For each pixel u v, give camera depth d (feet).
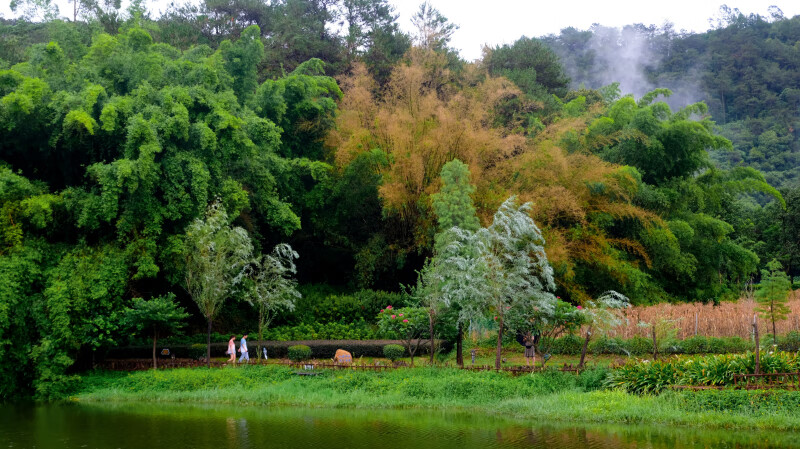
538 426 50.34
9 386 68.49
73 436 49.39
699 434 46.29
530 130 111.65
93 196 73.00
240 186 83.87
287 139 104.78
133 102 75.15
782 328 82.23
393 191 91.20
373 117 102.89
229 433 49.44
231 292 75.92
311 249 112.37
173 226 79.10
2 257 69.21
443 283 68.18
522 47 153.38
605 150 109.70
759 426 46.98
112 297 72.59
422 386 61.57
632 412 51.16
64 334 68.23
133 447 45.73
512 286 64.90
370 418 54.49
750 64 374.22
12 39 109.70
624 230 106.83
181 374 68.85
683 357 64.13
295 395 62.69
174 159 74.95
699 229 113.91
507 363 73.15
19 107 70.74
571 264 92.89
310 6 145.89
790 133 310.65
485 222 87.35
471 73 126.93
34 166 79.97
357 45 139.64
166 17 135.44
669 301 107.34
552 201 91.50
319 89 104.73
